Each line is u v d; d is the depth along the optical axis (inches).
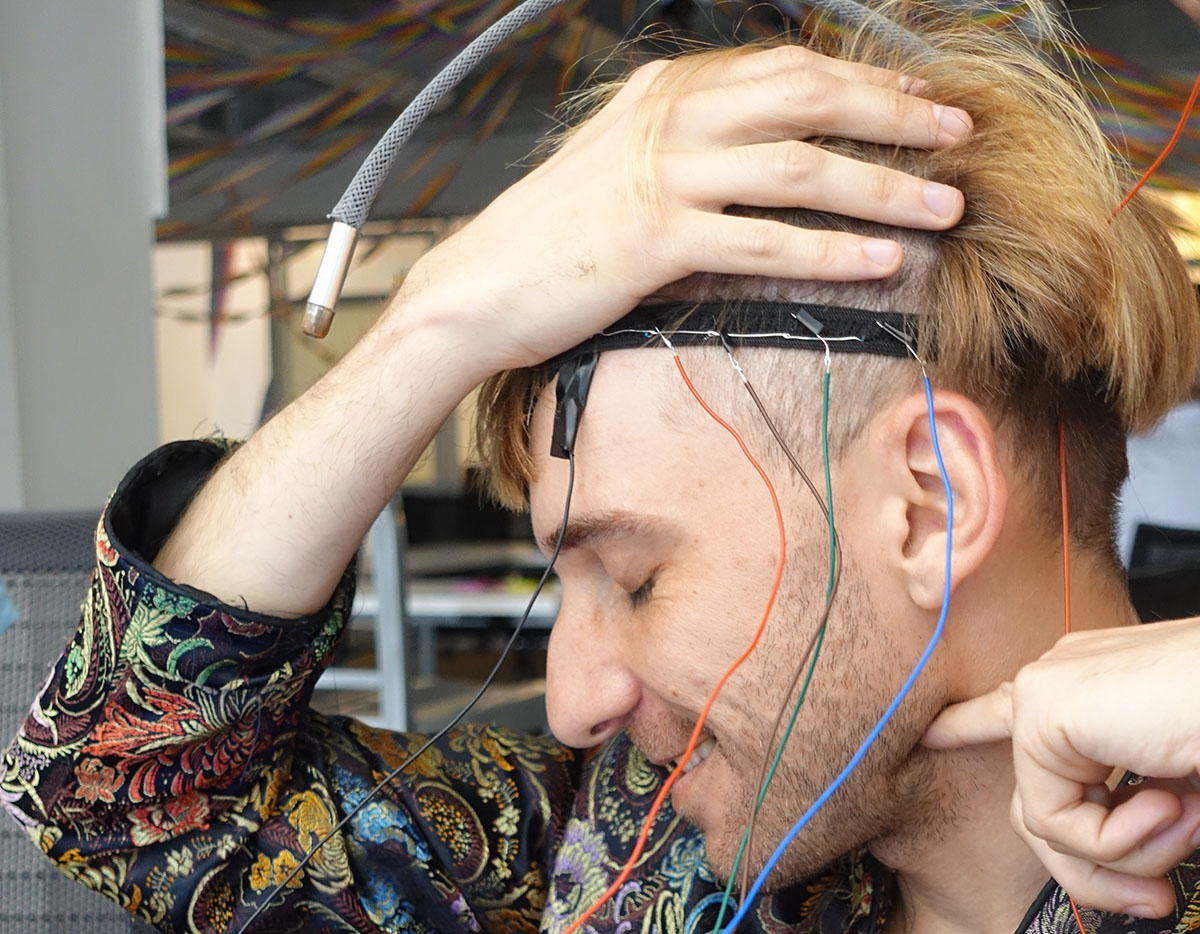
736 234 23.4
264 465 31.6
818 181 23.4
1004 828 26.0
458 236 28.8
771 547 24.6
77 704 31.4
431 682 91.2
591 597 28.0
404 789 34.7
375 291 178.2
